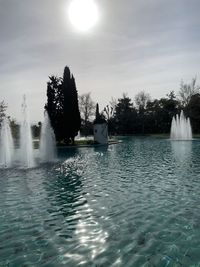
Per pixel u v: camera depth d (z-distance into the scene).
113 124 89.56
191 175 16.05
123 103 91.19
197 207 10.25
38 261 6.85
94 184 14.80
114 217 9.57
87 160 25.25
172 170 17.94
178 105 77.06
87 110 83.00
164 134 74.81
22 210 10.70
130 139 61.50
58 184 15.16
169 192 12.45
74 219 9.55
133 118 86.19
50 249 7.43
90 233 8.33
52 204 11.40
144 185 14.00
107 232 8.34
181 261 6.63
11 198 12.50
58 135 44.41
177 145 38.81
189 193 12.18
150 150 32.75
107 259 6.81
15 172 19.69
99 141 47.03
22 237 8.23
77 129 44.88
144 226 8.67
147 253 7.03
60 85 44.00
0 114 56.22
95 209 10.52
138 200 11.40
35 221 9.49
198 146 35.84
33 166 22.34
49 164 23.28
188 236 7.88
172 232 8.16
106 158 26.34
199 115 67.25
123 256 6.92
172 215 9.52
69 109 43.84
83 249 7.35
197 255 6.88
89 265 6.58
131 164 21.55
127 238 7.88
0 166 22.83
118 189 13.42
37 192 13.52
